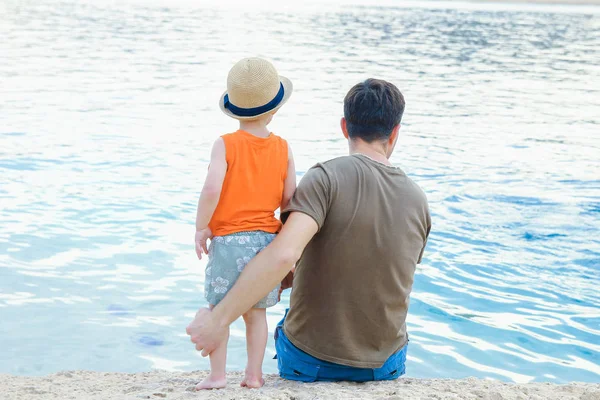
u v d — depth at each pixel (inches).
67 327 211.3
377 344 132.8
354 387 129.8
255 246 131.3
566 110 608.1
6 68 726.5
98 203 319.6
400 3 2172.7
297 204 124.0
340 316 129.6
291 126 498.3
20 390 141.6
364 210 125.6
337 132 481.1
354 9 1812.3
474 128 516.7
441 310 230.2
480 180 372.2
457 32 1311.5
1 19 1213.1
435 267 263.6
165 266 258.5
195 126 488.7
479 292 243.9
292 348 136.3
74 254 265.0
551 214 319.0
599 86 759.1
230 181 131.8
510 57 989.2
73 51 880.9
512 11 1958.7
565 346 207.8
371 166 128.8
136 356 196.2
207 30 1193.4
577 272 260.8
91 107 543.8
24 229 286.2
